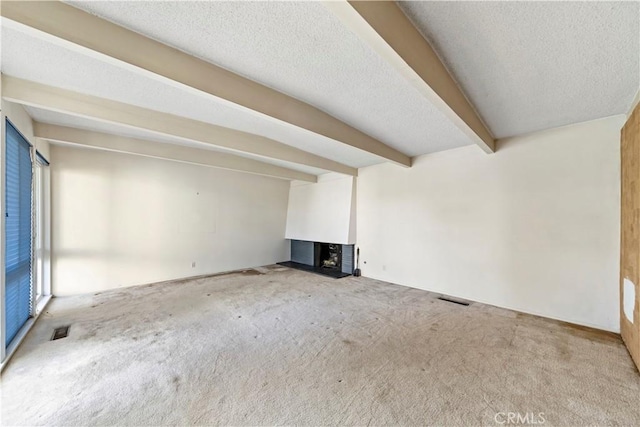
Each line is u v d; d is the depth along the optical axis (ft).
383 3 4.37
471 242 12.44
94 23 4.92
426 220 14.21
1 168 6.83
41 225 12.45
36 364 6.93
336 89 7.59
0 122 6.77
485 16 4.72
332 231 18.75
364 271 17.46
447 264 13.33
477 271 12.23
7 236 7.67
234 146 11.38
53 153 12.73
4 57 6.07
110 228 14.32
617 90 7.25
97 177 13.93
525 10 4.54
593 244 9.32
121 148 12.17
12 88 6.95
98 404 5.47
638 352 6.71
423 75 5.42
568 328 9.17
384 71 6.61
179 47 5.82
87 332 8.91
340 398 5.68
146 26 5.16
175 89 7.65
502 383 6.14
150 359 7.23
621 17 4.58
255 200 20.67
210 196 18.19
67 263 13.15
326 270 19.16
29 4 4.39
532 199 10.69
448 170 13.30
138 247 15.23
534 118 9.34
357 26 4.20
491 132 10.79
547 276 10.30
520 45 5.48
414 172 14.75
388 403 5.52
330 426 4.92
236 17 4.84
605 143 9.10
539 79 6.79
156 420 5.06
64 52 5.89
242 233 19.92
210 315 10.55
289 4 4.47
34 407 5.35
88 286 13.67
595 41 5.26
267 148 12.53
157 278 15.90
